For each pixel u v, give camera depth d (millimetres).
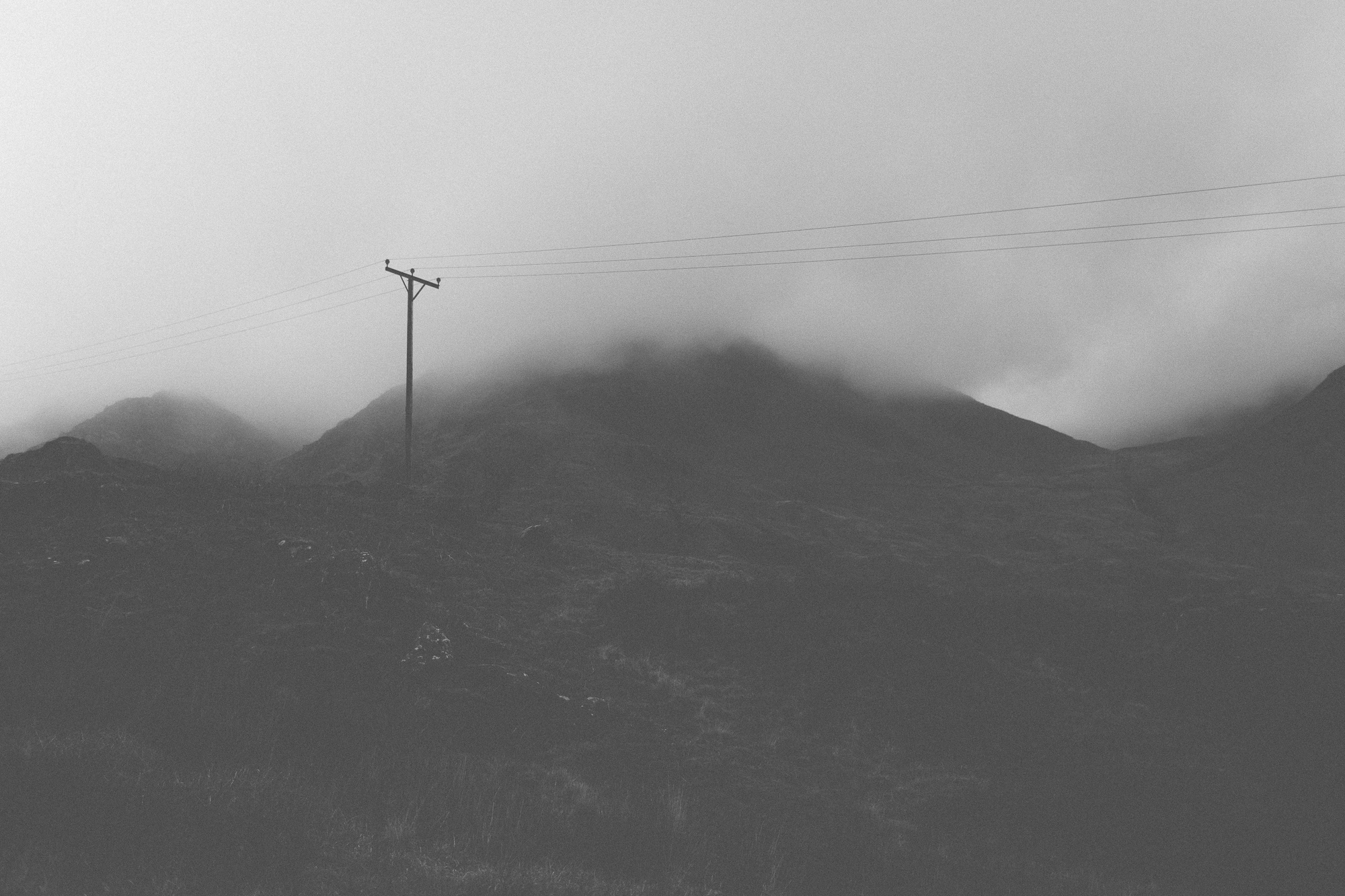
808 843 27406
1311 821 35469
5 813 17438
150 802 18891
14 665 26594
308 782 22547
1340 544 83938
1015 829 33906
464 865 20688
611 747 33375
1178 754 41781
